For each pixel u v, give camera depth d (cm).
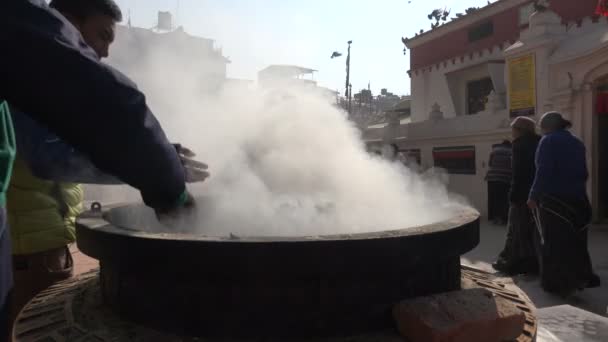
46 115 88
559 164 378
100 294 190
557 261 380
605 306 356
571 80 684
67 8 163
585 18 873
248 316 142
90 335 147
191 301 145
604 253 526
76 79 87
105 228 160
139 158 95
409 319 141
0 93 88
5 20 83
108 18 169
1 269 106
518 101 775
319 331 144
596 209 695
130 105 92
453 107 1244
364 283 147
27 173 225
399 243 144
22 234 229
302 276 138
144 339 144
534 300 374
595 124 681
